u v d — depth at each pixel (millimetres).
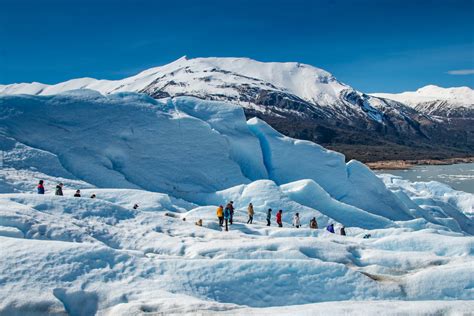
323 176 40094
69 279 11594
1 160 29125
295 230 21297
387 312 9516
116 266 12602
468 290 13750
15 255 11938
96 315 10812
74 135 34094
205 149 37438
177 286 12477
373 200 39219
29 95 35312
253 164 40500
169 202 26391
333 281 13805
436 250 18828
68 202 18656
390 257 16359
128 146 35375
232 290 12984
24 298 10656
